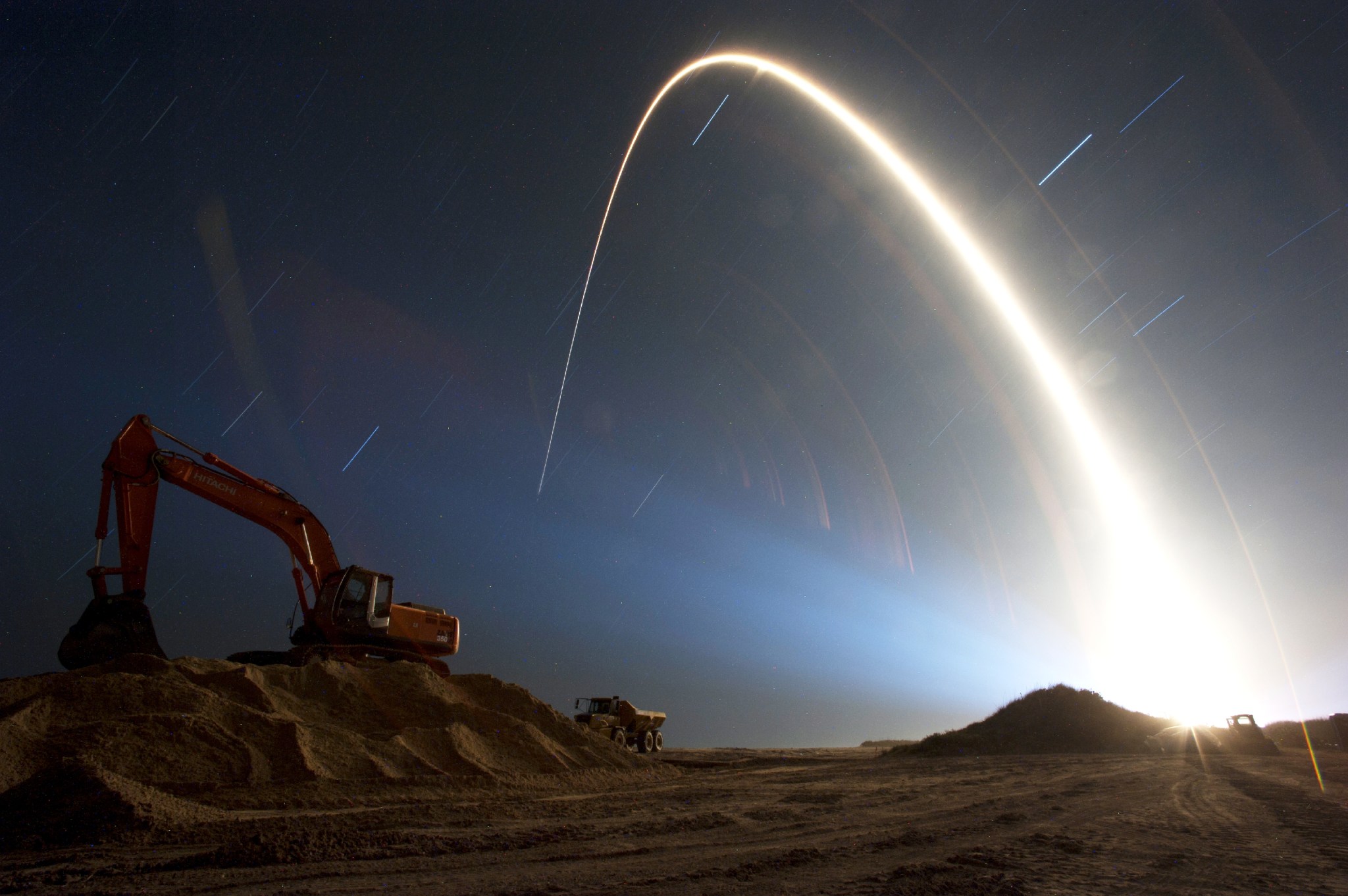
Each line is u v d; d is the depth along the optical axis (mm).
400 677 19703
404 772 15031
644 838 9383
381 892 6305
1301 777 19125
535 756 18094
